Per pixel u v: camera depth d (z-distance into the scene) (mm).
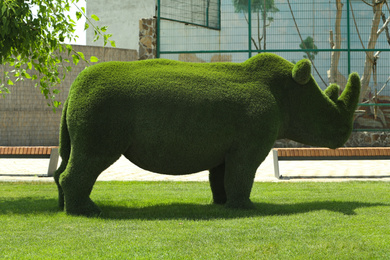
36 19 7793
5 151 11953
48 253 4414
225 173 6613
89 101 6223
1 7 7227
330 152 11312
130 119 6234
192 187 9508
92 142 6176
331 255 4320
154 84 6352
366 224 5539
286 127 6914
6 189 9188
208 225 5562
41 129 22391
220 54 20625
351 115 7105
